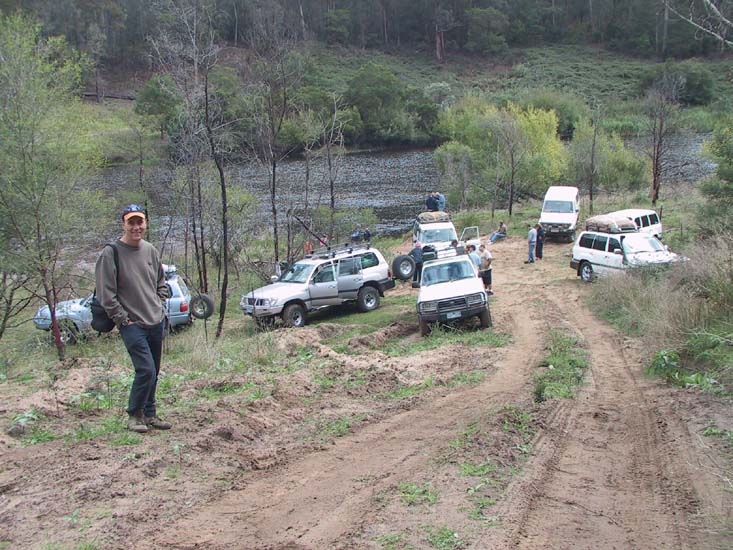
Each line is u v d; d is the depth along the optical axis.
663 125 42.81
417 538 4.41
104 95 68.31
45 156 14.28
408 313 18.36
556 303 17.97
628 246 20.12
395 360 11.24
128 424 6.26
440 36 111.69
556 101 73.31
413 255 24.14
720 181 24.08
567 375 9.75
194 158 20.66
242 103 23.31
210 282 25.34
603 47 102.69
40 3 70.12
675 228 28.14
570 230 31.09
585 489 5.43
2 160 13.78
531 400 8.21
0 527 4.39
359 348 13.43
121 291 5.98
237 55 30.20
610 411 7.91
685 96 63.50
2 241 13.92
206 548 4.24
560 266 25.52
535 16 112.38
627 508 5.05
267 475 5.57
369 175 60.31
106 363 9.50
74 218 14.52
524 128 45.69
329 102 49.97
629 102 70.88
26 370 10.46
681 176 47.41
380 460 5.95
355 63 100.50
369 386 8.84
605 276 18.59
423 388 8.88
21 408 6.99
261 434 6.57
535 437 6.77
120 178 32.28
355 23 112.56
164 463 5.55
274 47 22.36
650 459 6.16
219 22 34.16
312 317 19.75
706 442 6.44
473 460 5.92
